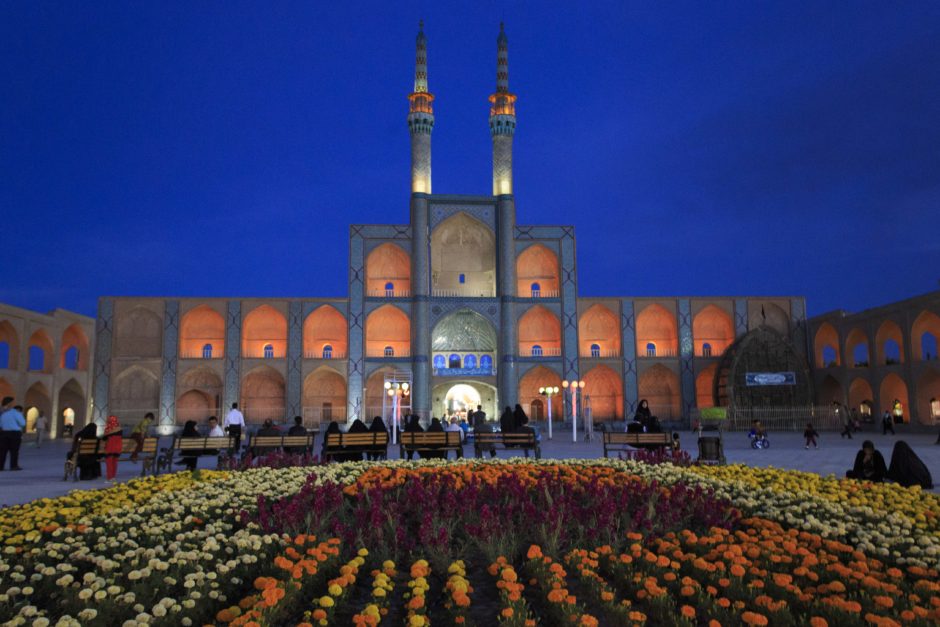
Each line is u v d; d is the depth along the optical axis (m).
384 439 12.46
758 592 4.29
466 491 6.72
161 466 12.90
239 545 5.19
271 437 13.34
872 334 36.19
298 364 39.81
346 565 4.75
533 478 8.44
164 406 38.75
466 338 42.78
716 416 35.56
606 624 4.12
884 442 24.50
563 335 41.44
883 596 3.97
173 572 4.72
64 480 12.49
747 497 7.43
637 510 6.29
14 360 32.31
